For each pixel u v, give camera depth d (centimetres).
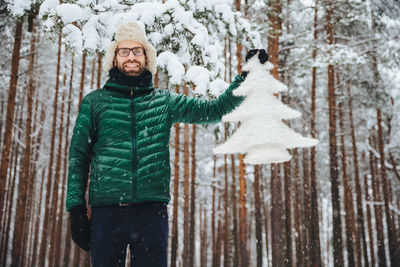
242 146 159
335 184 1504
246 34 698
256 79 171
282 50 1481
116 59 204
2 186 1051
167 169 192
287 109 163
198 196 2552
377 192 1909
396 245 1686
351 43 1468
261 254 1475
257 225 1518
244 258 1406
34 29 1359
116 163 182
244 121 165
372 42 1395
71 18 508
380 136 1680
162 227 182
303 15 1614
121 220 175
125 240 175
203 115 204
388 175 1802
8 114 1085
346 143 1991
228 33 681
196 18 650
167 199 187
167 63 551
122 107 192
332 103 1573
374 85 1584
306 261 1783
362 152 2062
